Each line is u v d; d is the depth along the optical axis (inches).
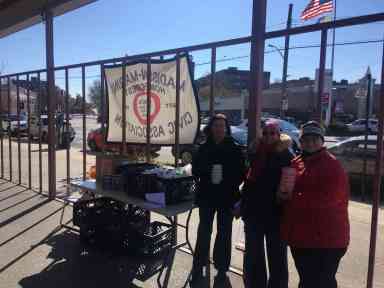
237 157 131.2
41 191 267.0
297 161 104.9
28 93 278.2
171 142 178.2
